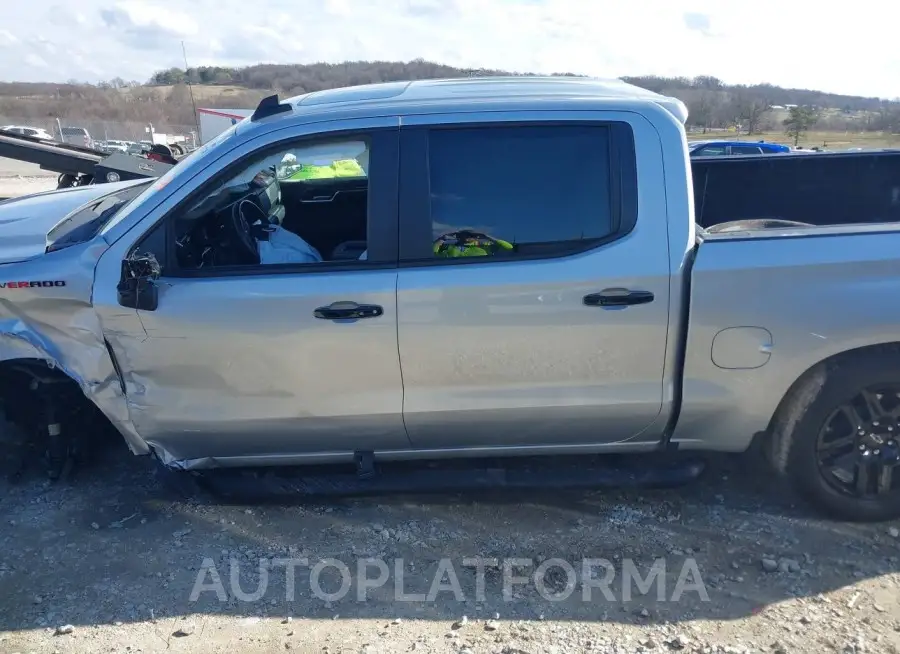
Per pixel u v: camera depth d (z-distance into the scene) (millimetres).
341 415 3152
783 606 2793
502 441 3285
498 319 2998
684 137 3055
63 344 3193
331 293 3000
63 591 2973
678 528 3318
